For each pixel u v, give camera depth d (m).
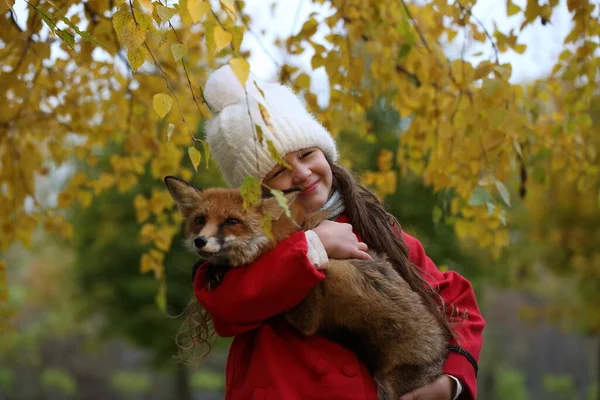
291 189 3.10
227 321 3.07
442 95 4.72
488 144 4.04
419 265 3.66
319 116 4.93
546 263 17.84
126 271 13.91
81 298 15.76
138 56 2.62
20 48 4.09
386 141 9.81
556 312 19.12
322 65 4.61
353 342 3.24
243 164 3.28
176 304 13.40
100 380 29.28
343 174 3.55
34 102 4.69
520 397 30.91
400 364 3.21
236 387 3.26
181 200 3.36
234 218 3.10
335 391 3.00
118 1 2.66
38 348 29.14
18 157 4.82
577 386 34.75
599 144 5.17
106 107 5.05
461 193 4.69
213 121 3.48
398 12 4.67
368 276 3.15
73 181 5.25
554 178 11.85
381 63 4.77
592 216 15.12
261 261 3.04
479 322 3.48
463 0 3.91
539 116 5.15
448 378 3.21
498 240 5.00
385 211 3.75
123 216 13.37
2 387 26.11
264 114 2.87
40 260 26.84
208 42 2.72
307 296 3.11
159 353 15.14
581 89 4.58
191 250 3.27
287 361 3.08
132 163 5.24
